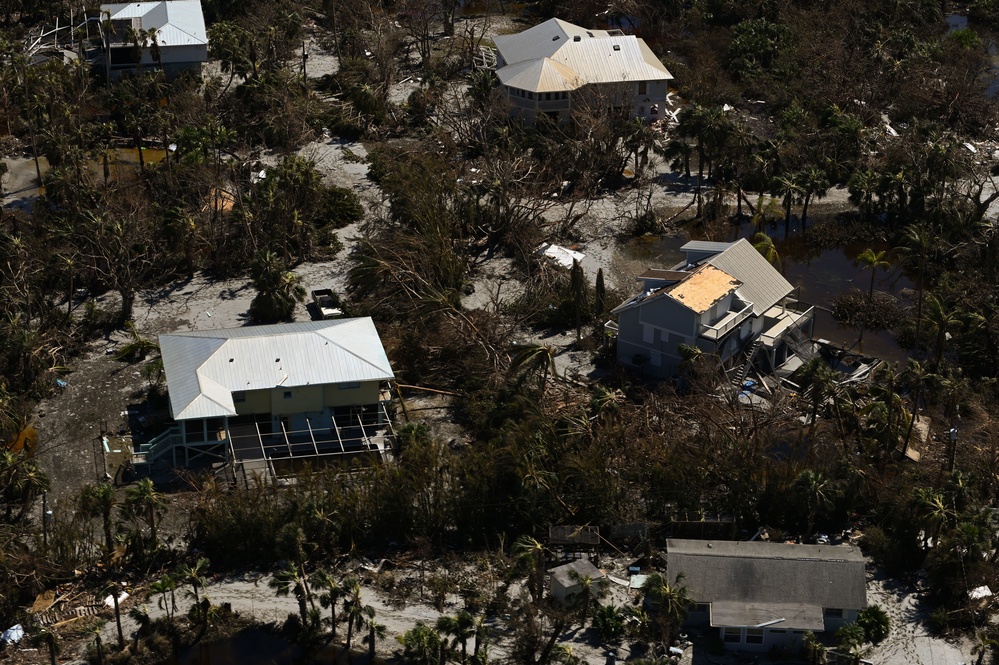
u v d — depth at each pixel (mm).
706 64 156625
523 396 86062
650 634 70938
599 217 123250
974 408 91125
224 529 76125
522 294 107312
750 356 94000
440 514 78500
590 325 102562
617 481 80812
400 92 150125
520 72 139375
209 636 71312
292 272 108312
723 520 78688
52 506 80875
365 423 89500
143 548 75875
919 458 84875
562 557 76875
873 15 170000
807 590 71125
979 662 69250
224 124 136000
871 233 121438
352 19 161750
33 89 129625
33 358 92500
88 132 127812
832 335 104250
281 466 84500
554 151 128125
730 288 93375
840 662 69438
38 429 88625
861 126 135750
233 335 91688
